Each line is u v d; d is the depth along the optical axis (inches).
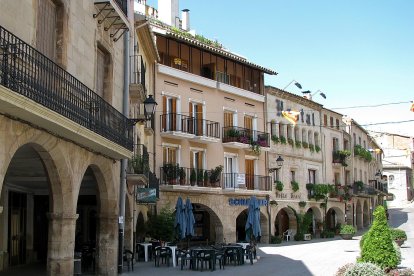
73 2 527.8
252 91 1472.7
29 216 879.1
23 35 418.9
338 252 1130.0
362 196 2228.1
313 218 1769.2
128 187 798.5
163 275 721.0
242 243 995.3
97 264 656.4
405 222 2314.2
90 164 581.3
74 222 510.6
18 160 557.9
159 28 1230.3
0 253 749.3
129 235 826.8
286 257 1019.9
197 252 794.8
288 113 1077.1
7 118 380.8
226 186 1320.1
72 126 454.3
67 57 508.4
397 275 642.8
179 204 990.4
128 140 643.5
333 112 1959.9
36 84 396.2
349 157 2110.0
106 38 644.1
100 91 648.4
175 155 1220.5
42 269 778.2
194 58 1299.2
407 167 3213.6
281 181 1566.2
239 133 1359.5
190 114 1267.2
